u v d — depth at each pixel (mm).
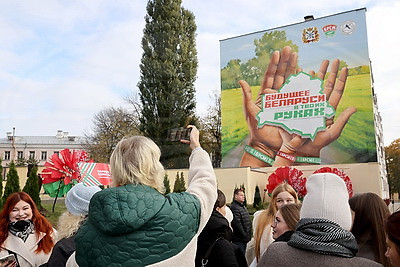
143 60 30469
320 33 21391
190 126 2180
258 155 22172
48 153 79688
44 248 3369
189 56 30641
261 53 23125
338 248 1702
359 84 19938
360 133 19500
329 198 1837
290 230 2713
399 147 56281
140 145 1839
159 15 30734
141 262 1592
